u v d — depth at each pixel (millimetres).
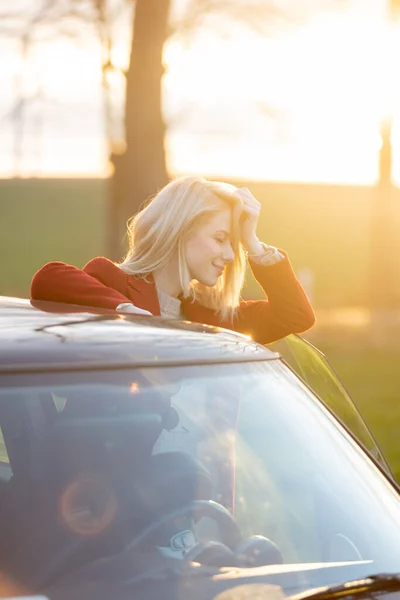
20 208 77938
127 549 2857
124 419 3074
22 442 2965
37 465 2949
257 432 3307
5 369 3023
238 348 3559
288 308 4887
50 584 2742
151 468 3045
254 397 3391
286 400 3477
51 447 2975
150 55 21531
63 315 3611
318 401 3621
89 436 3016
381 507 3289
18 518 2869
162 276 4625
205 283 4602
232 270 4789
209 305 4809
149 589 2789
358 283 51125
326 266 58438
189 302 4762
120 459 3014
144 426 3080
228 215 4586
